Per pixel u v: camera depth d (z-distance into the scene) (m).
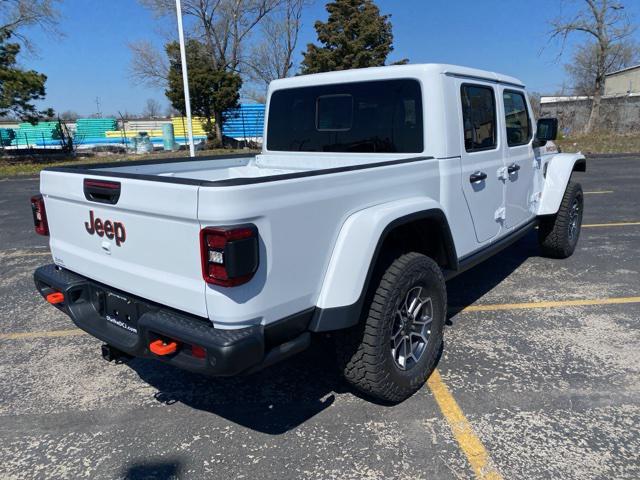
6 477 2.68
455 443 2.85
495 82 4.36
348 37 29.00
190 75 29.09
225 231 2.19
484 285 5.41
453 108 3.72
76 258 3.13
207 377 3.68
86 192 2.88
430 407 3.20
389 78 3.83
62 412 3.26
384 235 2.84
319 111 4.39
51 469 2.73
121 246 2.74
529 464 2.67
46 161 24.08
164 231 2.46
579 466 2.64
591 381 3.45
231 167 4.96
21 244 7.80
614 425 2.97
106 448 2.89
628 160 17.31
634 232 7.55
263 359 2.46
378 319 2.96
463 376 3.55
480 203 4.15
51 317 4.84
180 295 2.47
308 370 3.73
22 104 23.38
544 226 6.04
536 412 3.12
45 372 3.79
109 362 3.92
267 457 2.78
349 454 2.78
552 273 5.75
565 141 24.89
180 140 36.81
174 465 2.73
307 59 29.59
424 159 3.50
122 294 2.88
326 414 3.17
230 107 30.62
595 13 27.81
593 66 39.41
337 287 2.73
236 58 35.03
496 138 4.38
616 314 4.55
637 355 3.80
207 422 3.12
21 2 23.64
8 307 5.11
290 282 2.53
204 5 32.38
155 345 2.51
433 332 3.42
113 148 29.97
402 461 2.71
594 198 10.41
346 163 4.25
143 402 3.36
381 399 3.20
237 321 2.34
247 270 2.27
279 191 2.40
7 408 3.31
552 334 4.18
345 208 2.81
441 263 3.69
